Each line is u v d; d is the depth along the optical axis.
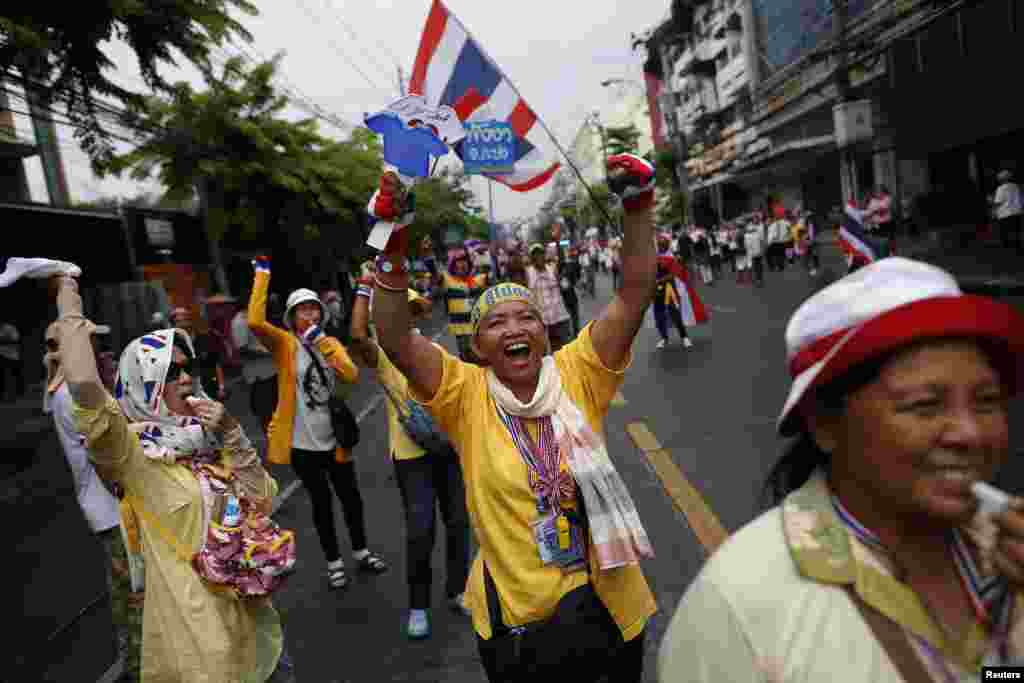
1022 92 15.48
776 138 34.59
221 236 18.94
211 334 12.32
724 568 1.14
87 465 3.41
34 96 8.80
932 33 18.19
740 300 16.88
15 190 17.92
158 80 9.16
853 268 7.95
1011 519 0.92
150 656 2.52
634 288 2.31
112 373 5.78
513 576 2.19
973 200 19.72
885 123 23.84
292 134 18.92
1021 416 5.82
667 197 50.31
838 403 1.10
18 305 15.63
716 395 8.05
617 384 2.45
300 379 4.41
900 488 1.02
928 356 1.00
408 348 2.28
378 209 2.14
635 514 2.24
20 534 6.96
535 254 9.87
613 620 2.22
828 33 25.00
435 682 3.39
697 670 1.13
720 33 42.97
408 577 3.81
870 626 1.04
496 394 2.30
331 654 3.74
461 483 4.02
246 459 2.77
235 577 2.51
